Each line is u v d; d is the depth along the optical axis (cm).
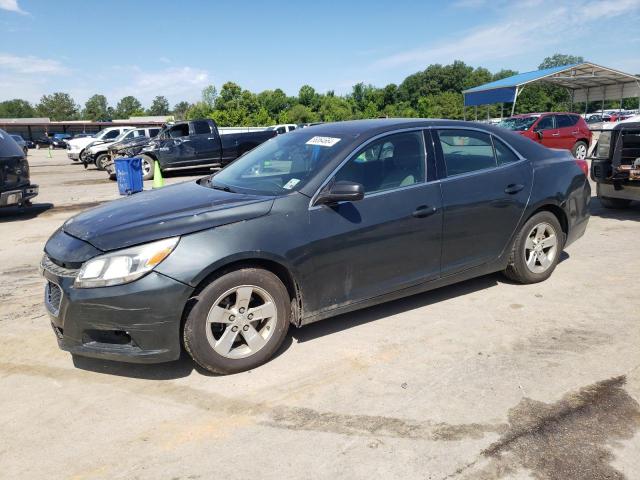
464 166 424
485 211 425
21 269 614
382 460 247
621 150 738
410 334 384
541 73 2580
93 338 317
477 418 278
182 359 358
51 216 1009
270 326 340
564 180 478
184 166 1700
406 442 260
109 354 311
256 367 340
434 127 418
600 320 399
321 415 287
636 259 550
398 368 336
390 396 303
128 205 372
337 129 416
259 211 335
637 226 704
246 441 266
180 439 269
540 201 457
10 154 941
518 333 381
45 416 294
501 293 461
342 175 365
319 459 250
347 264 362
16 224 928
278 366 342
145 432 276
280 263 332
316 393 309
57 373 345
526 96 7294
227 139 1753
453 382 316
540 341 367
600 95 2908
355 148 376
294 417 286
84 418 291
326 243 350
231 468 245
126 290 299
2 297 506
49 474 245
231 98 7469
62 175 1981
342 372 332
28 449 265
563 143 1702
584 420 273
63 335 320
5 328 423
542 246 475
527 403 291
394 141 396
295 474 240
